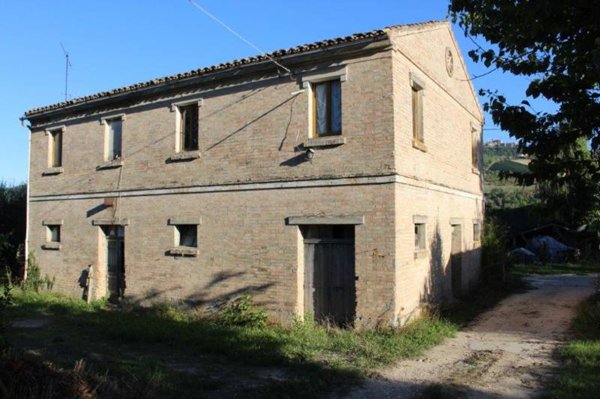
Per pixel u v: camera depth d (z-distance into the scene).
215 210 13.63
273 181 12.55
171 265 14.52
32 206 19.06
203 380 7.77
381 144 11.09
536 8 5.34
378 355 9.20
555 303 15.47
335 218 11.52
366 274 11.08
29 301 16.36
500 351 9.84
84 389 6.53
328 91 12.08
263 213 12.71
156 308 14.53
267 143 12.75
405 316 11.17
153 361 8.92
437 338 10.64
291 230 12.20
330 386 7.61
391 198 10.90
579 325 11.78
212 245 13.63
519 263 34.06
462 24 6.92
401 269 11.06
